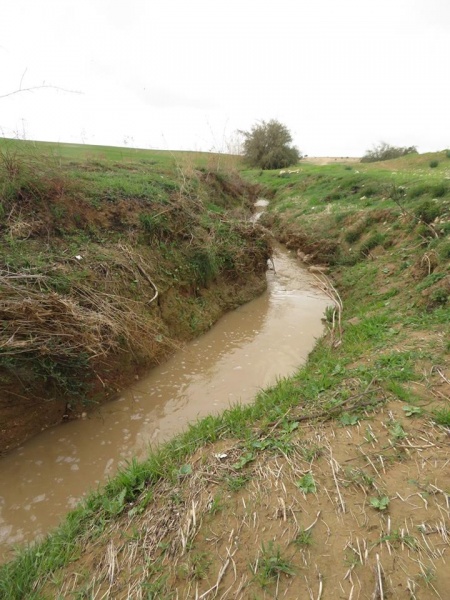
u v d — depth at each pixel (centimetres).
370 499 265
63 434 459
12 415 431
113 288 555
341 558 232
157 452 390
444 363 400
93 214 662
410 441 310
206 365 624
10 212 554
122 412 502
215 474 317
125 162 1141
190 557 250
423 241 788
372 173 1627
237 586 227
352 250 1040
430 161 1973
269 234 1014
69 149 1432
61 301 435
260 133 3356
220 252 855
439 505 254
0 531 349
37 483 399
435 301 559
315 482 288
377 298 719
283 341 705
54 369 446
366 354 477
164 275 692
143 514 301
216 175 1448
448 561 220
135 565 257
